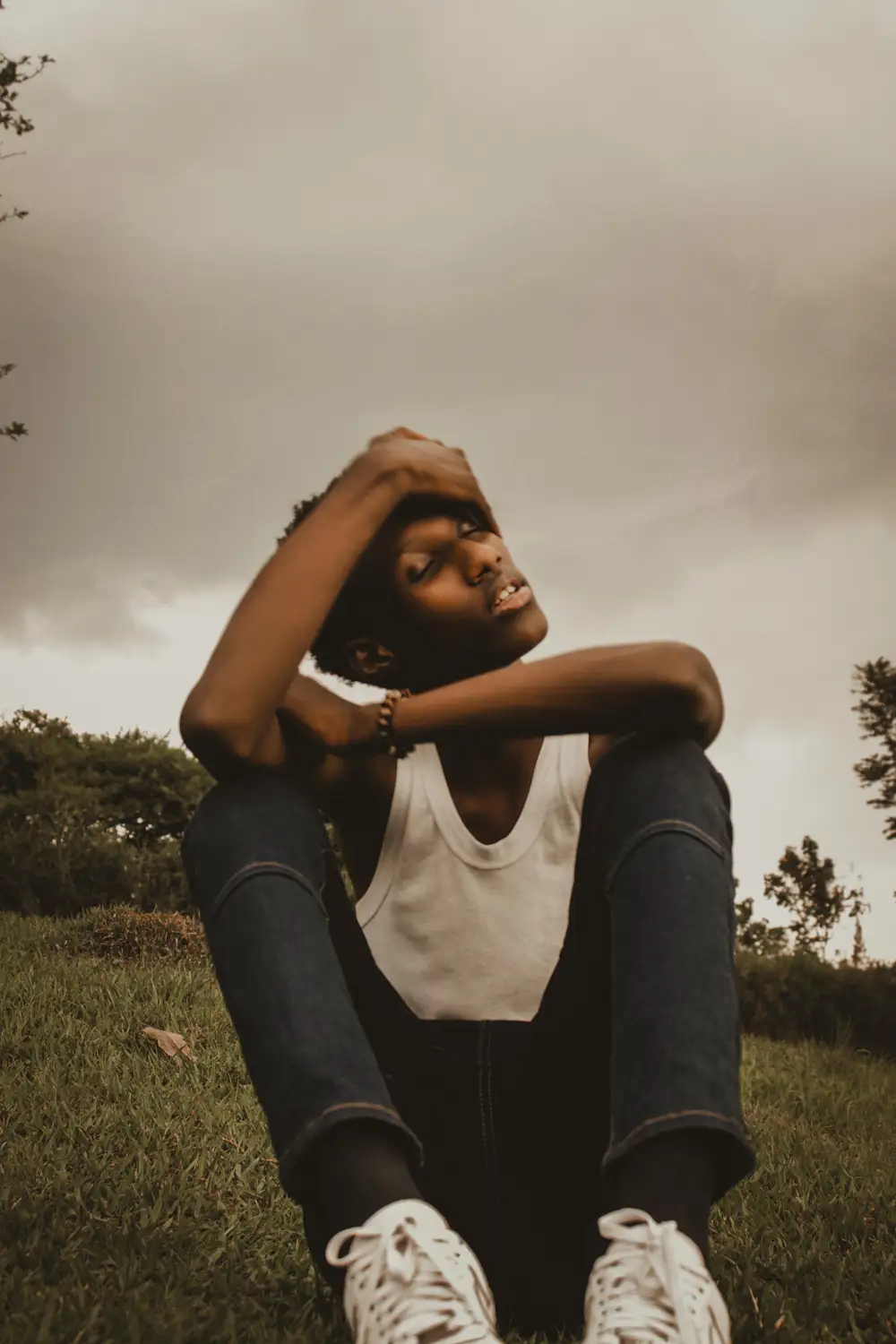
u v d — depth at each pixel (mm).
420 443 2006
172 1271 2148
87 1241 2303
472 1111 1881
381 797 1926
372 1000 1884
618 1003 1605
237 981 1629
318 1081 1539
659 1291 1394
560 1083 1864
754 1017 12922
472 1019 1882
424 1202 1484
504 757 1920
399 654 2033
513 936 1874
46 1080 4449
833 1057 9625
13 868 11297
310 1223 1706
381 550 1967
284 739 1862
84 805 16172
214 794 1768
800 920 21375
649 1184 1497
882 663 22094
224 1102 4434
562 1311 1961
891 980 12805
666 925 1607
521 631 1981
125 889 11820
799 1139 4836
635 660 1743
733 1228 2971
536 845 1891
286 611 1762
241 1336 1796
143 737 17562
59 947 8266
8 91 12508
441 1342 1365
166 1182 3053
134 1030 5559
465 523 1986
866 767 21922
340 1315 1969
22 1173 2982
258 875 1667
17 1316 1729
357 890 2045
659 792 1700
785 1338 1856
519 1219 1909
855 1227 3023
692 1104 1514
